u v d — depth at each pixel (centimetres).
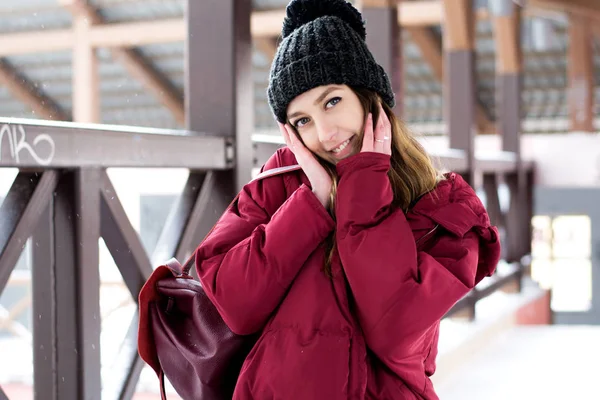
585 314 1264
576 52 1230
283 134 133
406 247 121
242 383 124
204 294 138
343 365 121
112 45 1370
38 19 1435
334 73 125
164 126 1711
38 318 208
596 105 1470
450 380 445
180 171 902
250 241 126
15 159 176
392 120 135
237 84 274
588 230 1263
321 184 128
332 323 122
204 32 277
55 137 188
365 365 123
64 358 207
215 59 275
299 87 126
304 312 123
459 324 546
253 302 124
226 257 127
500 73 799
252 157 285
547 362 498
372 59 131
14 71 1594
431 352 138
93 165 203
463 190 135
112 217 218
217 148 263
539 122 1594
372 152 124
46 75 1594
